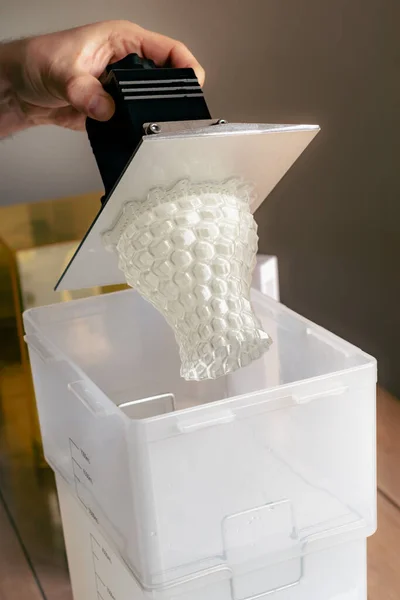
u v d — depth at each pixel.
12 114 0.55
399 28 0.59
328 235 0.67
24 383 0.54
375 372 0.37
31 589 0.49
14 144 0.60
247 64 0.62
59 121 0.55
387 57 0.61
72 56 0.46
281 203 0.66
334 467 0.38
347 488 0.38
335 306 0.69
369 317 0.68
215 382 0.53
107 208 0.33
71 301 0.48
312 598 0.39
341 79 0.63
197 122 0.33
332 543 0.38
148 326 0.51
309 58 0.62
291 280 0.69
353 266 0.67
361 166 0.64
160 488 0.34
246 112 0.63
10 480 0.58
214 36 0.60
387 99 0.61
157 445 0.33
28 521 0.54
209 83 0.61
